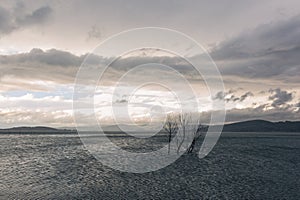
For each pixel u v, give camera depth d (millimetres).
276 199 31984
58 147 94312
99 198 31516
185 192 34562
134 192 34250
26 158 66312
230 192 34812
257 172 49344
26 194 32938
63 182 39625
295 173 48719
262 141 130125
